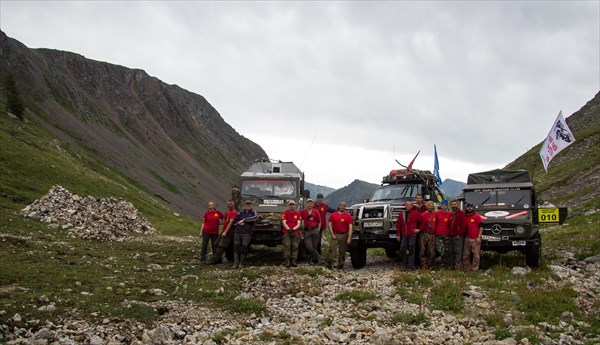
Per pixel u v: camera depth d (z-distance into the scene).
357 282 14.66
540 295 12.27
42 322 9.55
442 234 16.80
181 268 17.06
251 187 19.86
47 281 12.98
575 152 63.25
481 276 14.84
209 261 18.84
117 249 21.56
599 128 67.56
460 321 10.69
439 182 23.89
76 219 27.97
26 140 77.62
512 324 10.55
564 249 20.44
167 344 9.03
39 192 44.97
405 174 20.58
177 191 169.12
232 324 10.50
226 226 18.33
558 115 23.17
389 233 17.83
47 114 152.50
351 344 9.16
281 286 14.22
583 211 34.19
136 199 65.88
